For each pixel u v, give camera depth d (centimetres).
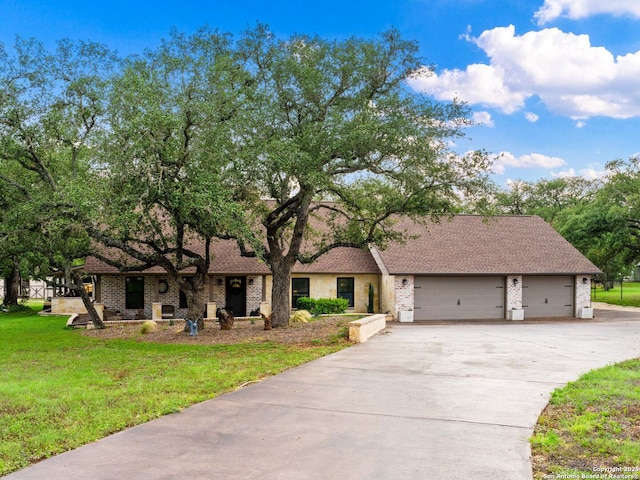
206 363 1407
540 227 3722
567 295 3303
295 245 2270
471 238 3453
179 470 653
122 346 1880
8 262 3641
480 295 3150
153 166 1596
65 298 3400
